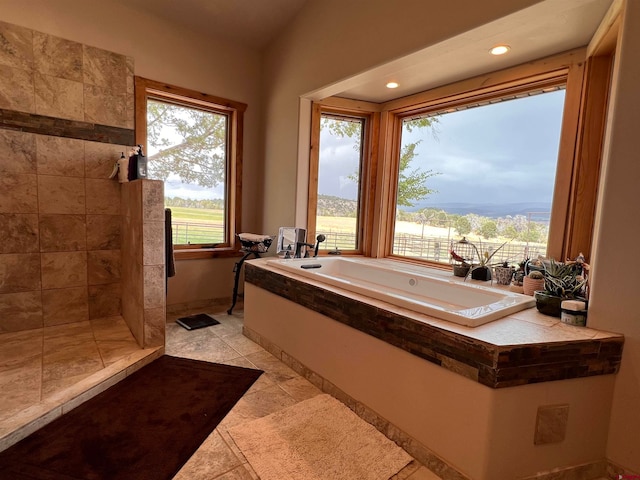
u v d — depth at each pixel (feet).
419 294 8.71
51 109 8.59
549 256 7.77
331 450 5.22
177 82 10.54
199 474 4.67
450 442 4.75
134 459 4.88
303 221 11.08
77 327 9.08
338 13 8.99
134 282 8.37
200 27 10.71
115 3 9.32
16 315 8.62
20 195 8.41
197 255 11.58
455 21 6.41
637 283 4.67
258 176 12.71
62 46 8.59
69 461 4.79
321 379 7.02
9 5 7.92
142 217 7.48
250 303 9.44
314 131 10.89
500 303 5.91
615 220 4.79
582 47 7.10
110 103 9.39
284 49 11.10
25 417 5.31
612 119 4.78
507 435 4.42
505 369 4.25
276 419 5.92
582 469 4.91
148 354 7.70
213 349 8.71
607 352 4.73
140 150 9.01
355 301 6.15
